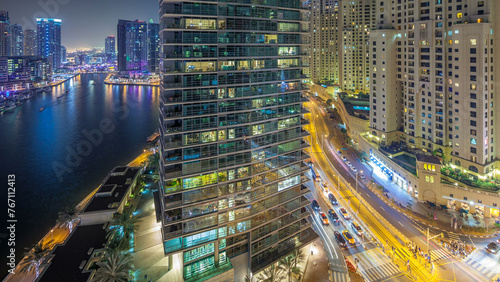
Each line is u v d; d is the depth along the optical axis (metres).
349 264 73.06
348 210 99.44
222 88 62.31
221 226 61.91
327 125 192.75
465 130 103.00
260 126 66.81
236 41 63.56
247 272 67.06
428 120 117.50
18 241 100.62
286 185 71.31
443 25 107.31
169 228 61.16
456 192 95.06
